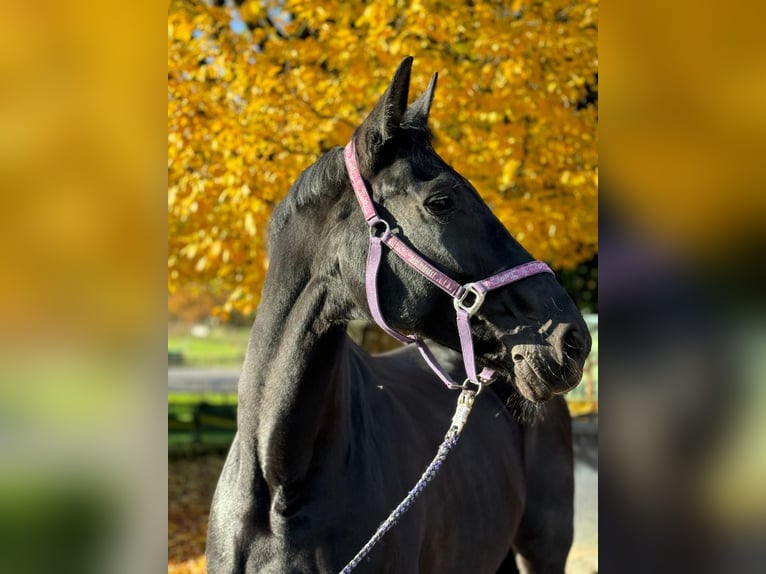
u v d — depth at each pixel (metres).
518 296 1.80
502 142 4.66
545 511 3.18
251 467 1.95
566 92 4.84
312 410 1.87
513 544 3.24
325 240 1.94
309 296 1.94
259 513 1.93
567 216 5.05
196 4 5.00
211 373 18.80
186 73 4.68
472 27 4.86
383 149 1.88
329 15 4.67
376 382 2.37
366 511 1.96
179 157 4.55
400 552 2.00
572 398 6.07
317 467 1.92
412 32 4.56
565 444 3.32
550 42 4.69
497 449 2.83
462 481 2.50
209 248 4.70
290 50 4.68
